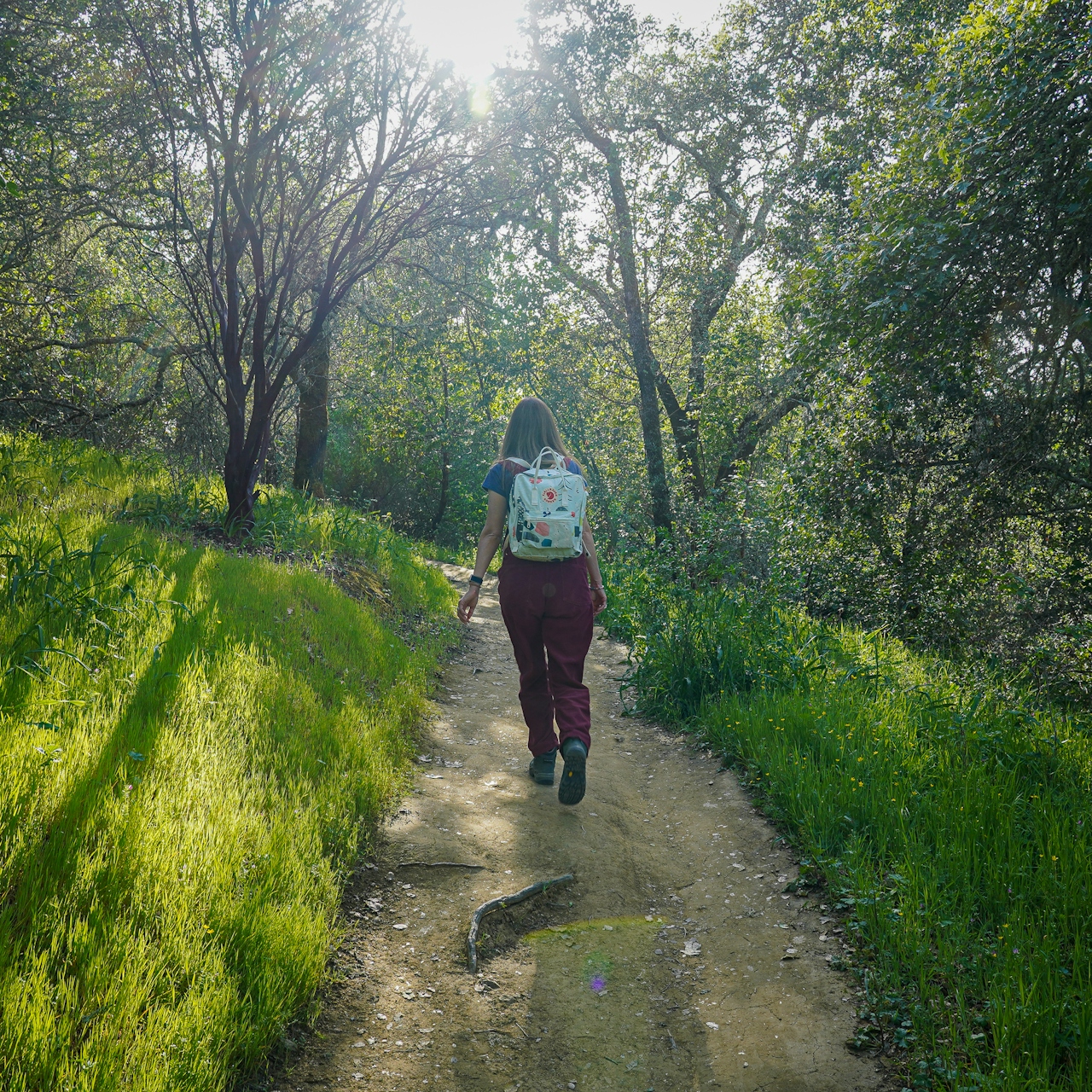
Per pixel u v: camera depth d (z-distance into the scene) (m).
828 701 5.00
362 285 14.58
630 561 12.96
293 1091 2.04
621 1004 2.52
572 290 16.73
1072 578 7.43
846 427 8.10
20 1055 1.72
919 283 6.13
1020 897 2.67
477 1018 2.41
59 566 4.26
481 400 22.36
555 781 4.25
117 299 12.47
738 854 3.49
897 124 7.87
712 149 15.68
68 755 2.72
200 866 2.53
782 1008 2.43
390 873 3.16
